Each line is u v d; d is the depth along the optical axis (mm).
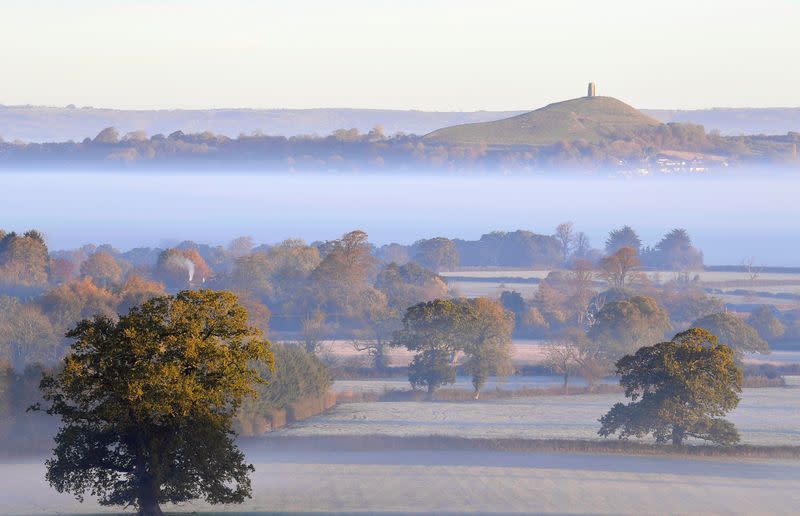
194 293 113750
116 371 109312
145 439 113250
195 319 112688
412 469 175875
